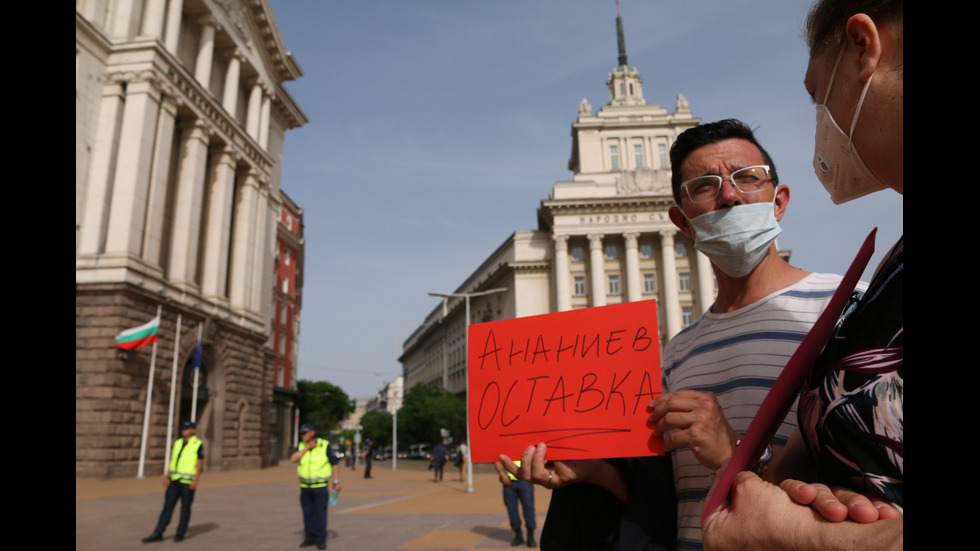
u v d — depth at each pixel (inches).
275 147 1769.2
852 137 38.8
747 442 35.9
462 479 1310.3
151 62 1080.8
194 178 1227.2
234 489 920.3
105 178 1024.9
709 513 34.7
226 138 1369.3
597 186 2198.6
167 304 1081.4
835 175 43.6
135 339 959.6
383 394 5703.7
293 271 2383.1
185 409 1209.4
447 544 398.0
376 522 529.0
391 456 3713.1
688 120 2294.5
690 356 83.4
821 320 34.9
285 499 773.3
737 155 75.6
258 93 1589.6
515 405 80.1
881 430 28.9
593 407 73.7
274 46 1616.6
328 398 3745.1
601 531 77.0
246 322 1440.7
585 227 2149.4
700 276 2096.5
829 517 27.1
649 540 72.7
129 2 1117.1
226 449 1307.8
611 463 77.4
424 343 4003.4
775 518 29.0
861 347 31.9
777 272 78.6
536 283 2266.2
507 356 82.9
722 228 75.0
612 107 2357.3
